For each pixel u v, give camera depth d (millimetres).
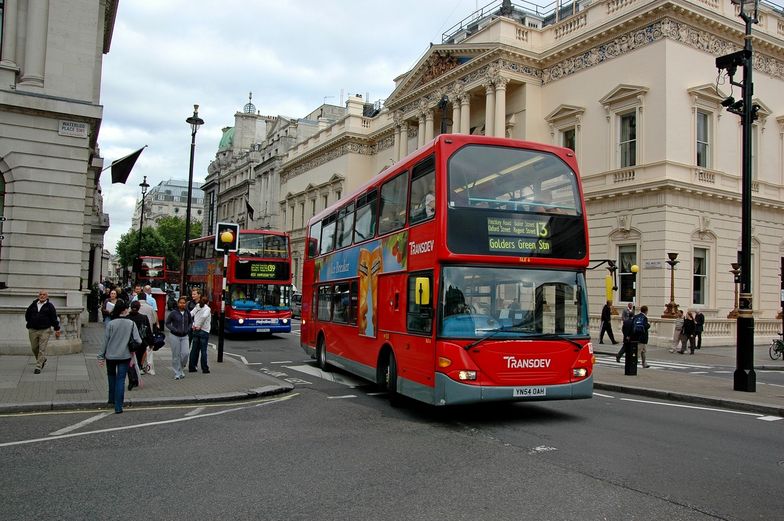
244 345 25375
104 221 41344
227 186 91125
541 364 9617
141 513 5398
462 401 9227
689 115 28469
